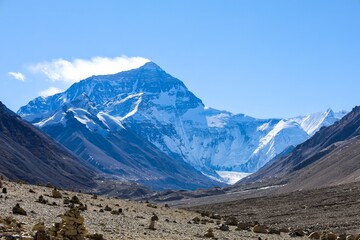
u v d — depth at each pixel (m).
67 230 30.98
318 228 72.94
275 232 56.72
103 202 61.22
